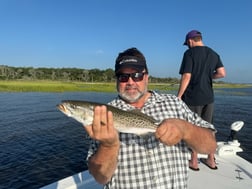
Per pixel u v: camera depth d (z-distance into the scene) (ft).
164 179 2.94
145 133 2.90
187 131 2.69
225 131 22.76
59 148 16.70
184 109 3.32
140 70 3.17
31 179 11.91
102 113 2.37
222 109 38.22
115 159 2.65
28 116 28.53
